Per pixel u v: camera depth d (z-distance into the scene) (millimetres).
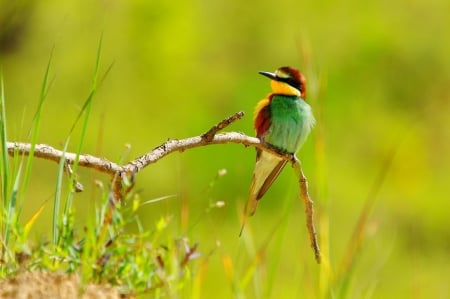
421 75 22031
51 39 19812
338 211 18094
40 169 15430
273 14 21859
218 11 21719
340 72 21344
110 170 4652
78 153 4543
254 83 20438
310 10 22016
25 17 19859
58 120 18500
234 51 21484
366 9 22188
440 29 22375
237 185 16328
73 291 3895
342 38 21875
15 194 4379
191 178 16312
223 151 16438
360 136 20578
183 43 20688
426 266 16953
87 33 19922
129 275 4082
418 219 18922
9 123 18469
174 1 20781
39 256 4059
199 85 20469
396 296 15477
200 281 5480
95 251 4035
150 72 20219
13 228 4109
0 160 4621
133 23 20391
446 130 21281
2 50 19750
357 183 18969
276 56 21547
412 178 19953
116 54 19969
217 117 20047
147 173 16344
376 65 21734
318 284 6844
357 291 6945
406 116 21406
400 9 22500
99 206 4547
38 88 19344
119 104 19453
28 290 3828
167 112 19906
